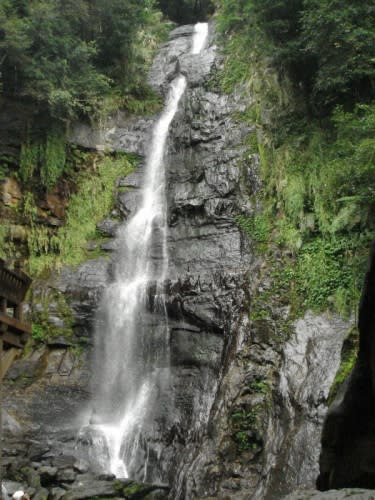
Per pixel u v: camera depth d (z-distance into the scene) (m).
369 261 4.22
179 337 18.56
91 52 25.28
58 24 24.06
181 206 21.25
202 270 19.42
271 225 18.83
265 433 14.02
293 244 17.72
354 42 17.98
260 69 22.75
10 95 23.22
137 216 22.86
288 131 20.77
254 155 20.62
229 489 13.35
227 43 25.78
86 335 20.02
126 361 19.14
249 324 16.48
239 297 17.62
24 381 18.38
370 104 19.19
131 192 23.62
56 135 23.48
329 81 18.86
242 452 14.02
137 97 27.08
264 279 17.41
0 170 22.14
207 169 21.56
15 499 10.48
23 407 17.36
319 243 17.45
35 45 23.31
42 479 13.77
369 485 4.04
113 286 20.78
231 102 23.02
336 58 18.70
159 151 24.34
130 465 16.11
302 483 12.35
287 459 13.01
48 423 17.00
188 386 17.44
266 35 22.16
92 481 13.73
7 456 14.89
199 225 20.62
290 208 18.38
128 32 27.39
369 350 4.20
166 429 16.41
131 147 24.94
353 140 17.05
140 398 18.02
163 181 23.22
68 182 23.66
